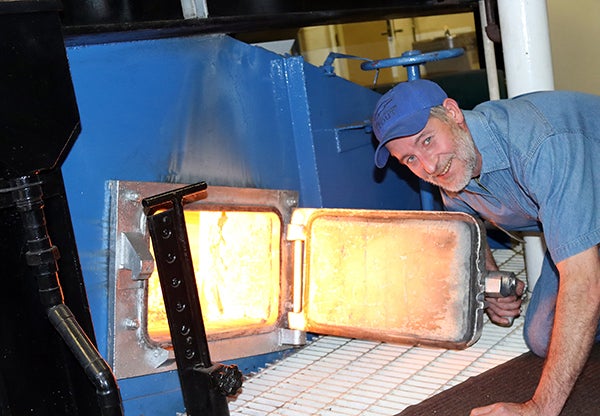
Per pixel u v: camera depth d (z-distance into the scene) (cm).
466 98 466
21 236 233
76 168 257
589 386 270
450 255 261
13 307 232
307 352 339
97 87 263
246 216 314
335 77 353
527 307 333
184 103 291
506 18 353
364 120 368
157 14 274
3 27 215
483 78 463
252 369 322
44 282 230
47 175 243
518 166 241
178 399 291
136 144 274
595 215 226
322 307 298
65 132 232
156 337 280
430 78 473
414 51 338
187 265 238
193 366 238
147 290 271
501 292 255
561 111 242
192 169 294
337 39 612
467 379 288
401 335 275
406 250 271
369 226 282
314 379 306
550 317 294
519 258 443
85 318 253
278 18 321
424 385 290
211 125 302
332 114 351
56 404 243
